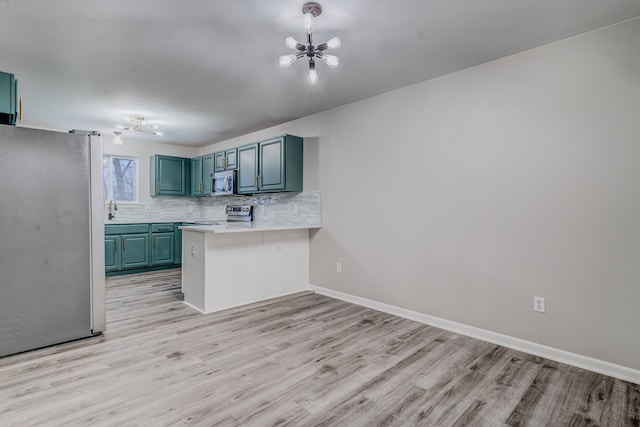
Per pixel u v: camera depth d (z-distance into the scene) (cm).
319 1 193
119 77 306
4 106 249
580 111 230
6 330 239
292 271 416
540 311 247
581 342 230
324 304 371
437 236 304
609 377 216
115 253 512
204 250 341
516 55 258
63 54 260
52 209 256
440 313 302
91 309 274
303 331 290
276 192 475
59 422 167
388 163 341
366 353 248
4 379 207
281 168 420
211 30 225
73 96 356
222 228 356
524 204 254
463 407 183
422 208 314
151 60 271
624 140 214
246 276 372
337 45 213
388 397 192
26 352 246
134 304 369
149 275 523
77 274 267
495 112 268
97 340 269
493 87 269
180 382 205
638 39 209
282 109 402
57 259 258
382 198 347
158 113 419
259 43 244
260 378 211
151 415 173
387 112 342
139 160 587
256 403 184
